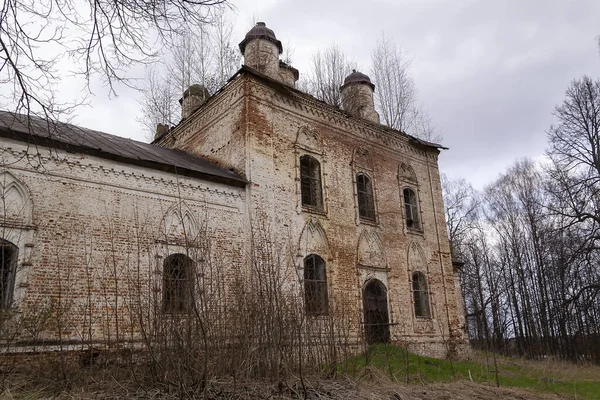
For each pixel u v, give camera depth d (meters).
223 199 14.85
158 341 8.08
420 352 18.81
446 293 21.08
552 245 29.47
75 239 11.67
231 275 14.12
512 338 38.38
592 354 30.64
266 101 16.75
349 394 8.67
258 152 15.88
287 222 15.96
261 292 9.40
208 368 7.67
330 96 30.06
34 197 11.31
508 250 39.84
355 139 19.59
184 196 14.01
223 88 17.33
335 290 16.66
